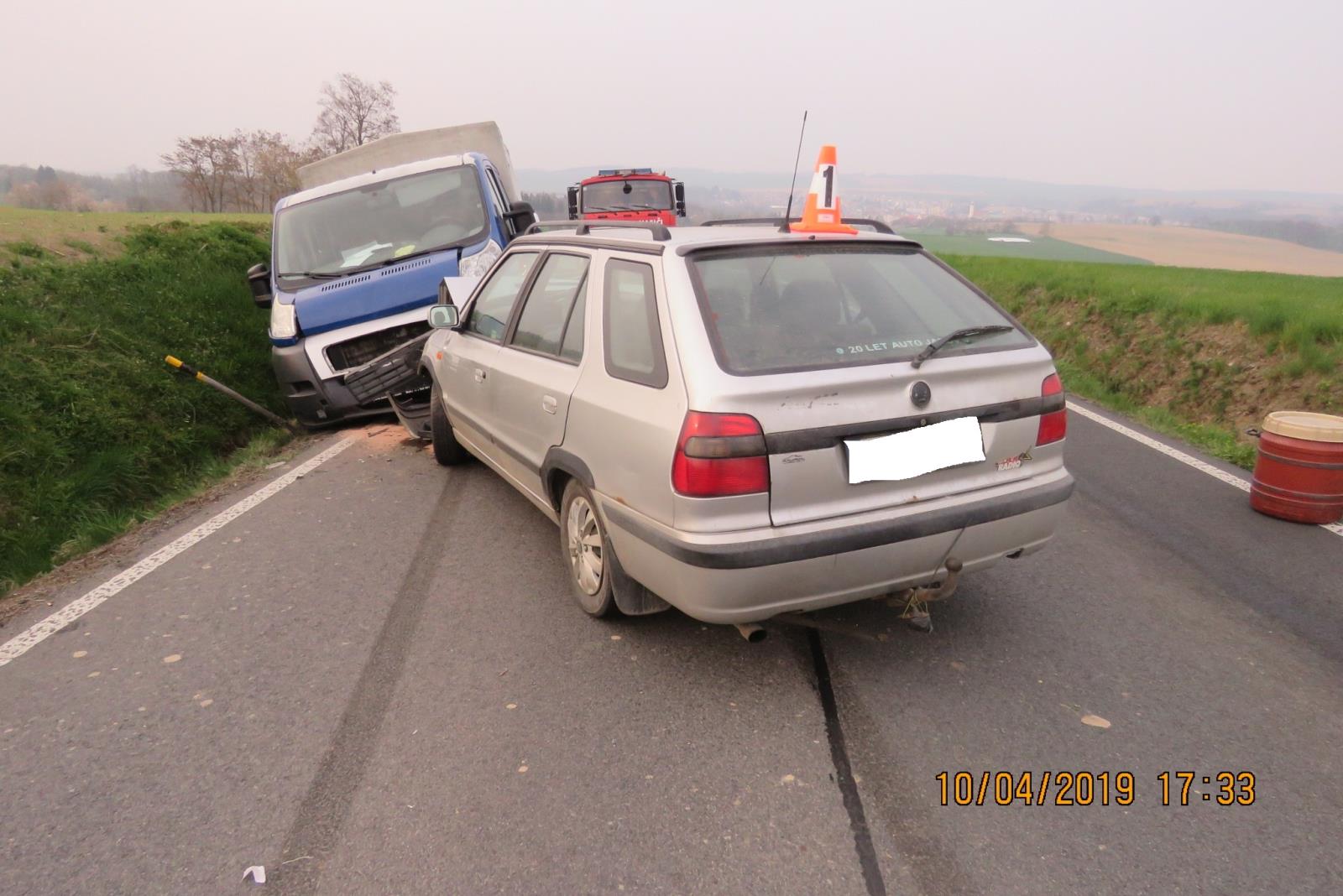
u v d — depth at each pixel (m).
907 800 2.74
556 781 2.87
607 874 2.46
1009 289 14.05
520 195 13.27
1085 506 5.44
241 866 2.55
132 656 3.86
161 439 7.13
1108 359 10.03
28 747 3.21
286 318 7.73
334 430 8.21
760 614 3.05
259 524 5.49
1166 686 3.37
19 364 6.79
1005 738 3.05
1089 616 3.96
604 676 3.51
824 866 2.47
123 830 2.73
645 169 18.58
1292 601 4.09
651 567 3.20
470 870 2.49
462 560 4.76
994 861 2.49
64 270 9.03
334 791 2.87
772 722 3.16
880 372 3.05
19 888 2.51
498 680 3.51
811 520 3.01
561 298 4.14
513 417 4.46
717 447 2.87
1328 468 4.91
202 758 3.08
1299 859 2.48
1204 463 6.38
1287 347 8.09
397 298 7.74
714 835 2.60
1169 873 2.43
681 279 3.21
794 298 3.29
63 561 5.23
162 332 8.91
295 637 3.96
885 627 3.86
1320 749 2.98
